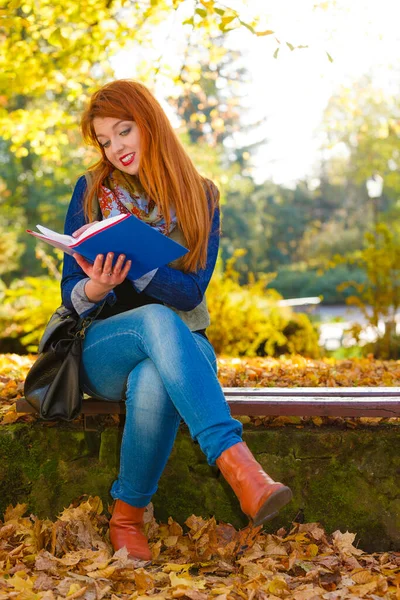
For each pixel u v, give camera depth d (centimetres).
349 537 238
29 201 2205
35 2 561
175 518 253
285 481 247
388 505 244
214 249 251
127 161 241
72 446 255
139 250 210
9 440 253
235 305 764
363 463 246
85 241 202
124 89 241
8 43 575
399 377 405
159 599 190
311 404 239
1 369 400
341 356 1009
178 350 209
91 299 224
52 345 232
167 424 218
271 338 765
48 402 230
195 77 639
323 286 3259
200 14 458
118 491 228
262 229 3562
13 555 220
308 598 195
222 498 251
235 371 396
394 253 873
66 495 254
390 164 2223
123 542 222
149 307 220
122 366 226
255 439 248
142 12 554
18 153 705
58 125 681
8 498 254
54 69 601
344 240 3581
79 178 251
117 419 256
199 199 244
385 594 202
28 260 2161
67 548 226
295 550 229
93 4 554
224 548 229
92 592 196
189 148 939
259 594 197
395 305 880
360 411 238
